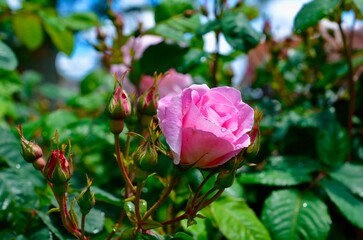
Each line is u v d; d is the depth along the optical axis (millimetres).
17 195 448
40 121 642
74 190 444
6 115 914
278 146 652
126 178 360
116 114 347
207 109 327
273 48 722
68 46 707
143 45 635
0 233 429
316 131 620
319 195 535
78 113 733
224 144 316
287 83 783
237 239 453
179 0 574
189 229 457
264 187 564
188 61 551
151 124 330
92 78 751
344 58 661
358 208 484
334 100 732
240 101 334
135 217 355
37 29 744
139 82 558
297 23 504
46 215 439
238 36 520
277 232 468
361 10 490
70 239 423
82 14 713
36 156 347
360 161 619
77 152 609
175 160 316
